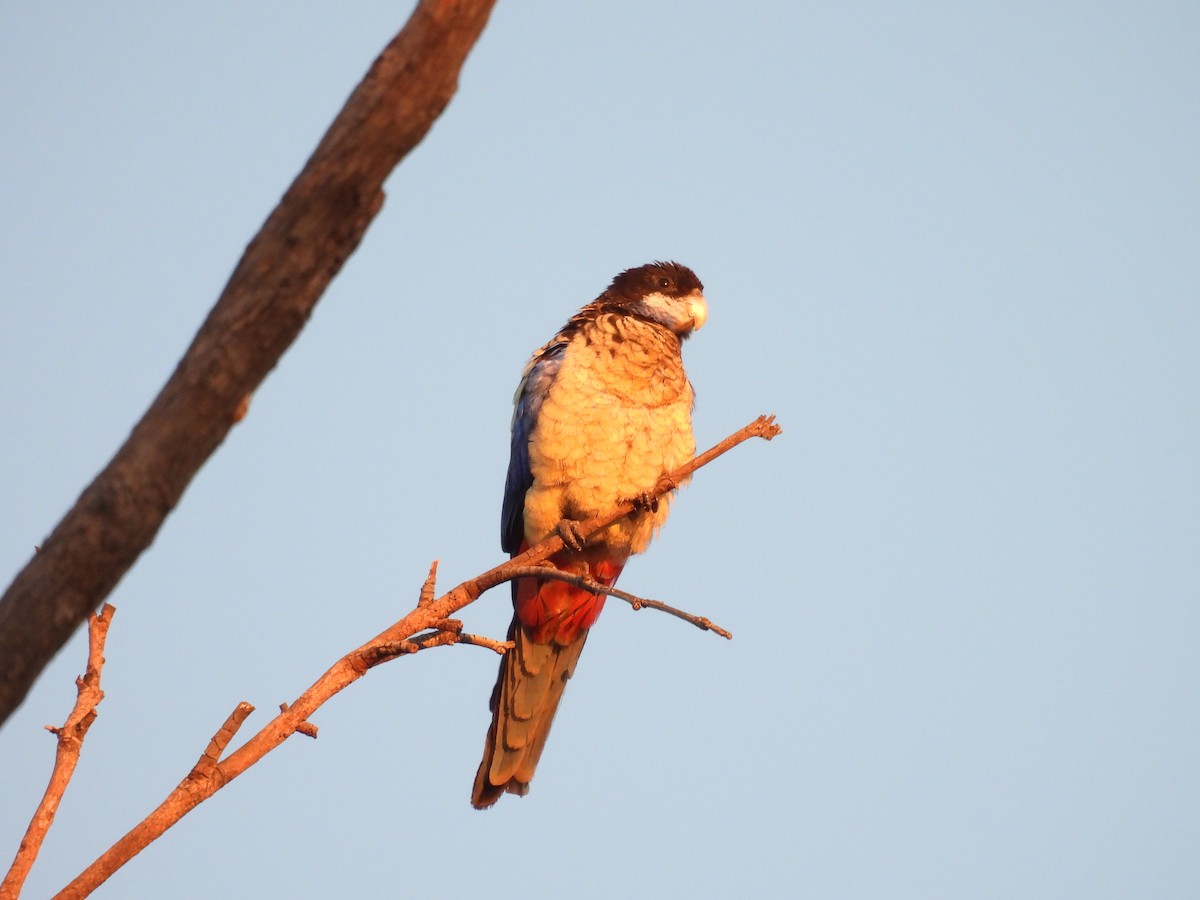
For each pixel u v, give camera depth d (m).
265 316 6.19
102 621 9.35
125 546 6.09
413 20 6.32
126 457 6.10
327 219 6.22
